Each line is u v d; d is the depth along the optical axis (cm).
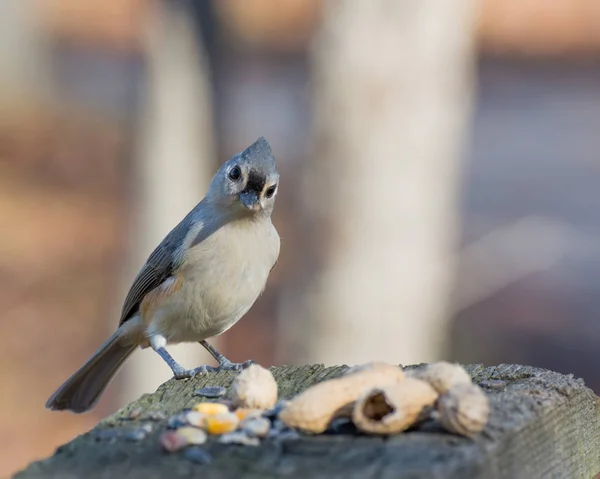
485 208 2231
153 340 762
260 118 2600
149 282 760
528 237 2041
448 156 1229
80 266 1983
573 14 3453
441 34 1184
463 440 461
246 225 733
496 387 556
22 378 1605
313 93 1209
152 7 1287
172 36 1274
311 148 1212
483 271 1850
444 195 1237
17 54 2869
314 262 1220
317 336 1220
